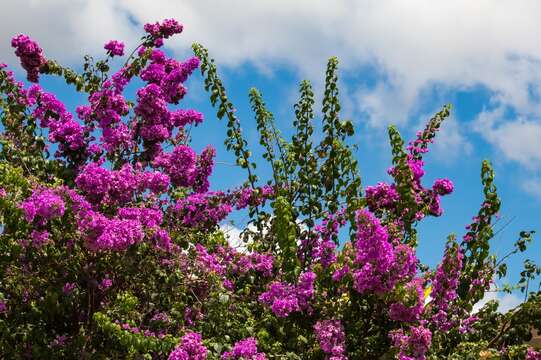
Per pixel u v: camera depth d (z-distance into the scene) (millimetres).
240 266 6953
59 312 5691
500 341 6285
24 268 5867
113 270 5926
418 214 7191
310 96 8180
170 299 6148
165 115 7375
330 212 7449
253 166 8070
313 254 7312
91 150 7035
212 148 7660
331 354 5953
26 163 6691
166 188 6371
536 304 6215
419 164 7715
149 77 7555
